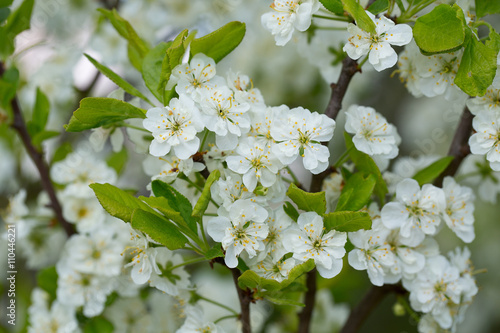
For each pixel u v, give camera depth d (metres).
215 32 0.49
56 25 0.76
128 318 0.60
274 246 0.48
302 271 0.47
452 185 0.52
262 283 0.47
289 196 0.48
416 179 0.53
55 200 0.61
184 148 0.48
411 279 0.51
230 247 0.47
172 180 0.49
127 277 0.58
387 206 0.50
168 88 0.50
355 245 0.49
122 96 0.52
